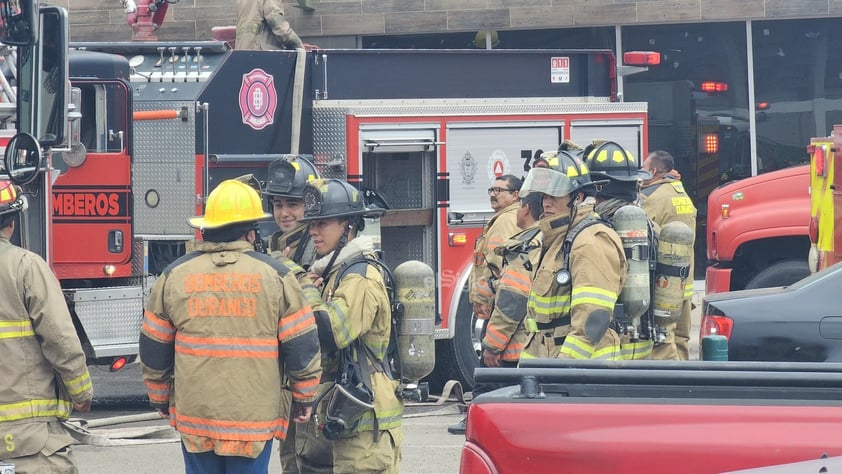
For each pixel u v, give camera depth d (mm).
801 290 17234
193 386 11125
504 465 8734
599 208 14594
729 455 8492
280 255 12836
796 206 25359
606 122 24547
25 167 12352
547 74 25031
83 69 20453
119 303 19906
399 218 22547
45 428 11609
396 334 12398
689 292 16219
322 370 12195
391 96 23359
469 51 24125
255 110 21953
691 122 34094
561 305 13055
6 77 16734
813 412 8586
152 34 26047
